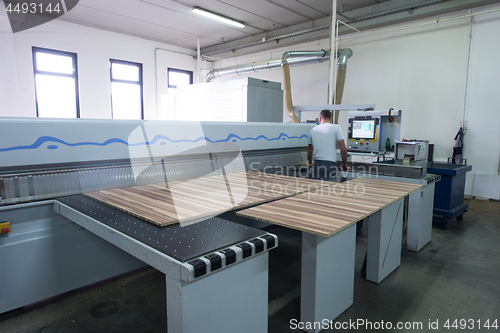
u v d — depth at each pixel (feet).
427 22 16.43
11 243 5.34
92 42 22.57
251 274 3.91
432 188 10.04
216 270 3.38
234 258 3.47
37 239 5.60
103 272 6.50
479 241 10.53
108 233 4.33
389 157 14.82
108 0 18.26
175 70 28.40
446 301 6.71
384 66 18.49
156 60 26.58
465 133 15.84
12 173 5.30
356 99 19.83
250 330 4.02
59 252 5.88
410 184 7.97
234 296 3.73
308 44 22.70
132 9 19.62
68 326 5.59
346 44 20.01
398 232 8.09
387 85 18.44
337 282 5.89
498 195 14.78
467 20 15.43
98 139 6.16
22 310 6.07
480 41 15.14
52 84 21.12
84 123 5.97
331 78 15.83
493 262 8.79
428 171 12.06
